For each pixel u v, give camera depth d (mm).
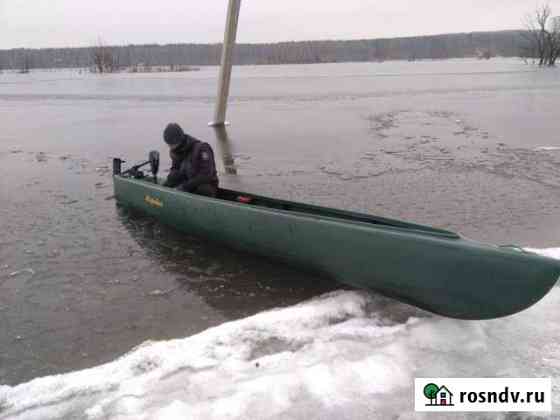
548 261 2889
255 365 3025
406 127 12203
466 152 9211
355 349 3148
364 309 3666
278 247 4246
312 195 6816
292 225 4047
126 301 4043
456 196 6539
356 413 2648
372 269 3613
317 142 10523
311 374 2916
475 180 7273
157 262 4734
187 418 2619
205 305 3941
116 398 2797
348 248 3705
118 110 16625
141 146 10383
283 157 9180
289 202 4797
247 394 2775
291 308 3643
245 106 16938
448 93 20156
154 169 6129
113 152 9844
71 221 5887
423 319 3484
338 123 12984
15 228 5695
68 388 2883
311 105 16875
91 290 4242
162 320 3750
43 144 10773
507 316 3305
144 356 3145
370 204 6340
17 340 3553
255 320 3479
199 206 4883
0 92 25047
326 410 2668
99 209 6293
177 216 5262
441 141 10352
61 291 4242
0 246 5191
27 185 7469
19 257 4922
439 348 3131
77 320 3793
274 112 15305
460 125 12312
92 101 19766
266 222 4254
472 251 3113
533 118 13086
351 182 7402
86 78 39844
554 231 5195
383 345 3186
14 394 2877
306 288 4137
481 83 24875
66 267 4688
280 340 3270
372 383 2848
